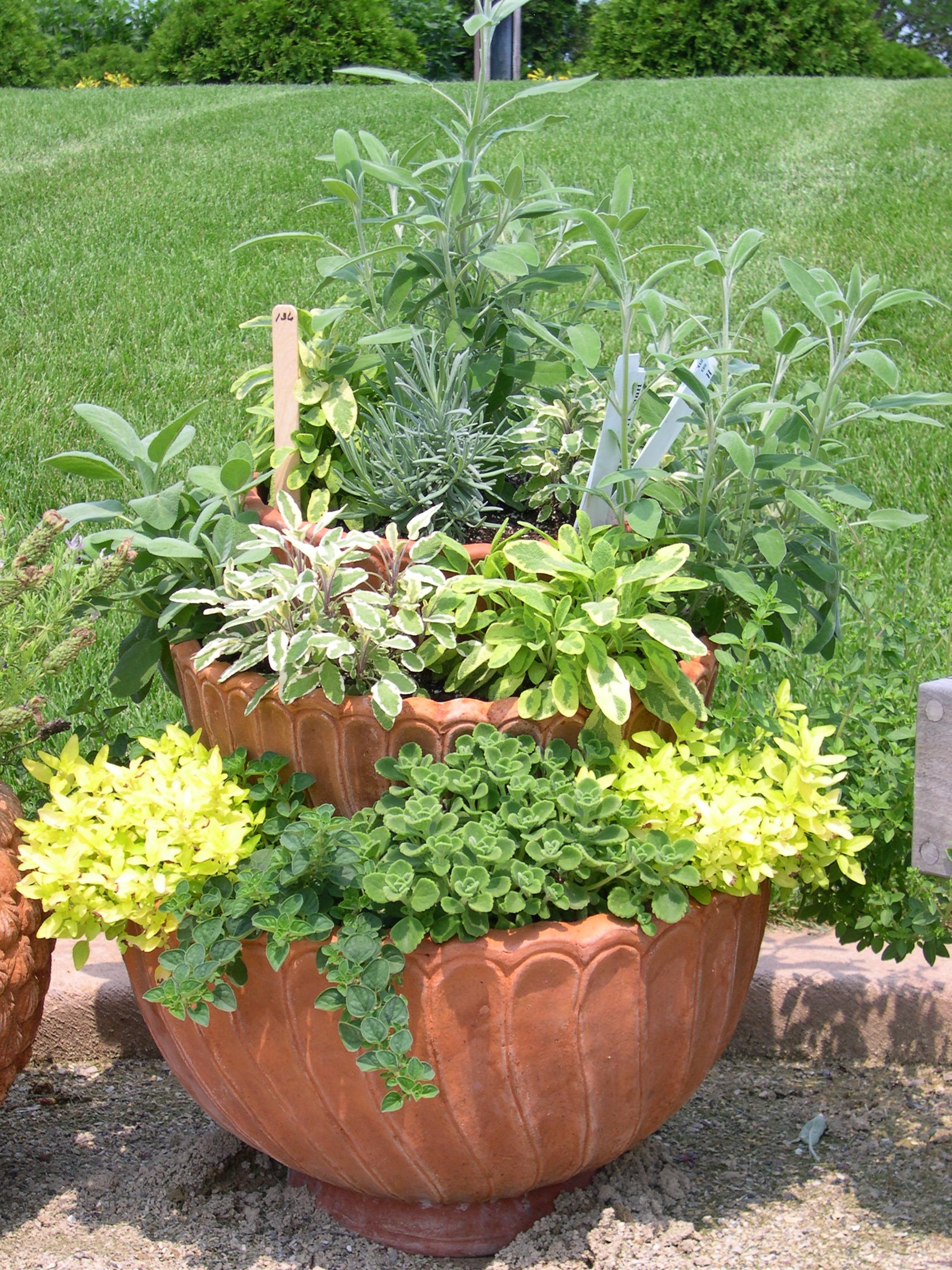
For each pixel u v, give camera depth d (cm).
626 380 202
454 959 163
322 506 216
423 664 186
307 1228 196
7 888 184
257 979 169
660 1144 217
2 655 210
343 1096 170
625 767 184
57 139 1120
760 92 1345
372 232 798
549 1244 187
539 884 166
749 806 173
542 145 1072
